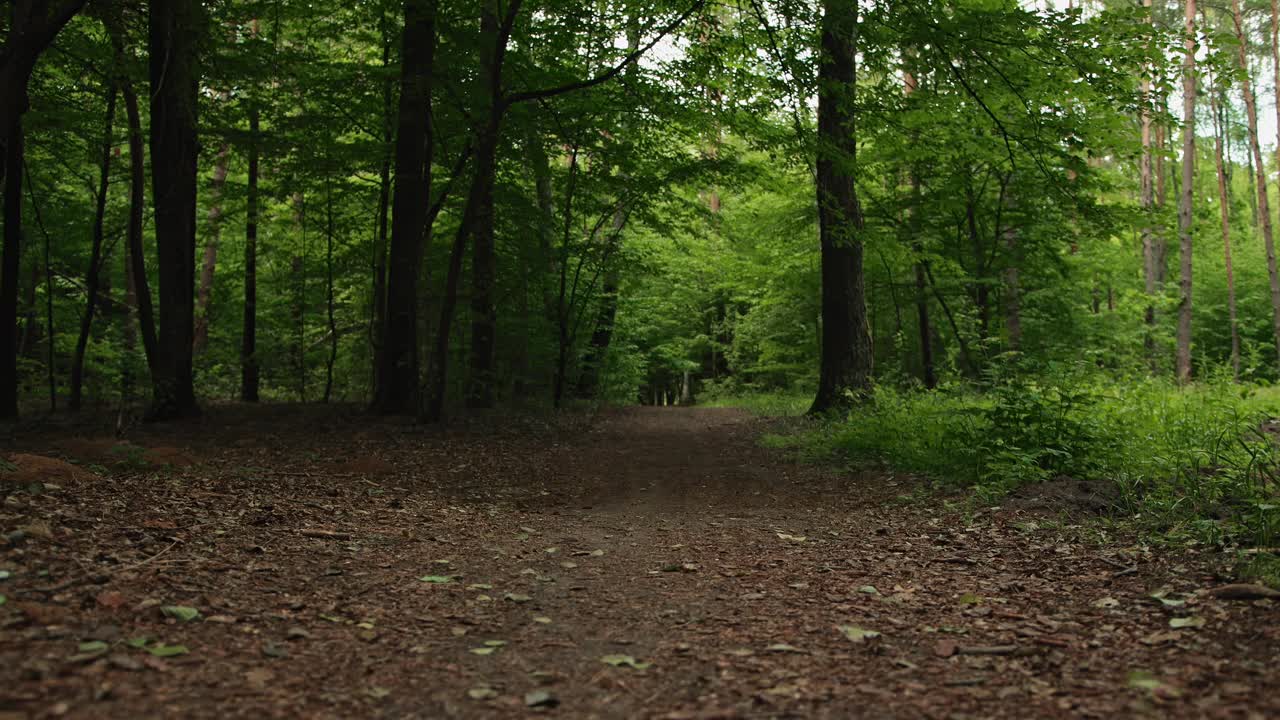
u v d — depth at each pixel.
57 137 13.94
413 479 8.53
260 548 4.65
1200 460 6.80
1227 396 10.10
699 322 36.94
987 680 2.86
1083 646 3.22
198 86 12.52
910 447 9.34
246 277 18.44
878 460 9.55
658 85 13.38
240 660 2.86
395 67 13.91
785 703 2.65
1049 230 16.53
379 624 3.51
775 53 10.27
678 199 17.12
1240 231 33.66
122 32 11.86
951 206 16.72
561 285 18.27
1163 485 6.18
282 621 3.40
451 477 8.88
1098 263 20.28
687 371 35.91
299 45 14.45
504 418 15.10
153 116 11.80
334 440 11.05
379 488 7.69
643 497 8.08
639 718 2.52
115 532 4.53
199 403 16.55
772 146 11.80
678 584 4.54
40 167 15.24
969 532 5.81
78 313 18.53
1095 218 11.45
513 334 18.20
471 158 14.88
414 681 2.82
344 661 2.98
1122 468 6.99
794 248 21.52
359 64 14.14
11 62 6.88
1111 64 10.15
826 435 11.69
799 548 5.56
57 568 3.66
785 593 4.30
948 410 10.09
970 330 21.42
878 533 6.03
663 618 3.81
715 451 11.67
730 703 2.66
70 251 17.97
